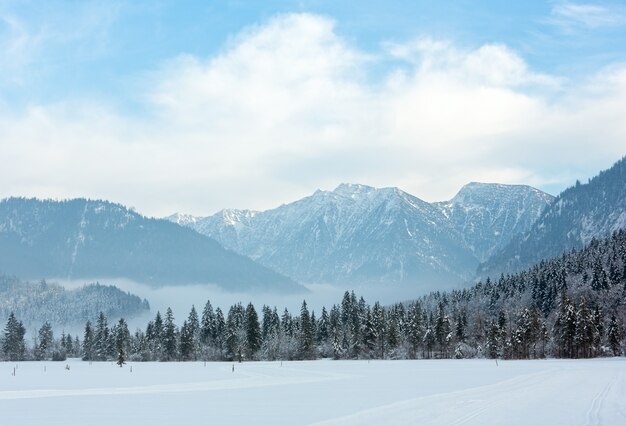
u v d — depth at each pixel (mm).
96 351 193375
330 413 37781
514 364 112562
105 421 36812
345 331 170625
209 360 172500
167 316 179375
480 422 30953
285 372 102062
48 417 39312
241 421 34969
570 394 45625
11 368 135375
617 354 143000
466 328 168250
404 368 105062
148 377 93750
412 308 185375
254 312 169500
